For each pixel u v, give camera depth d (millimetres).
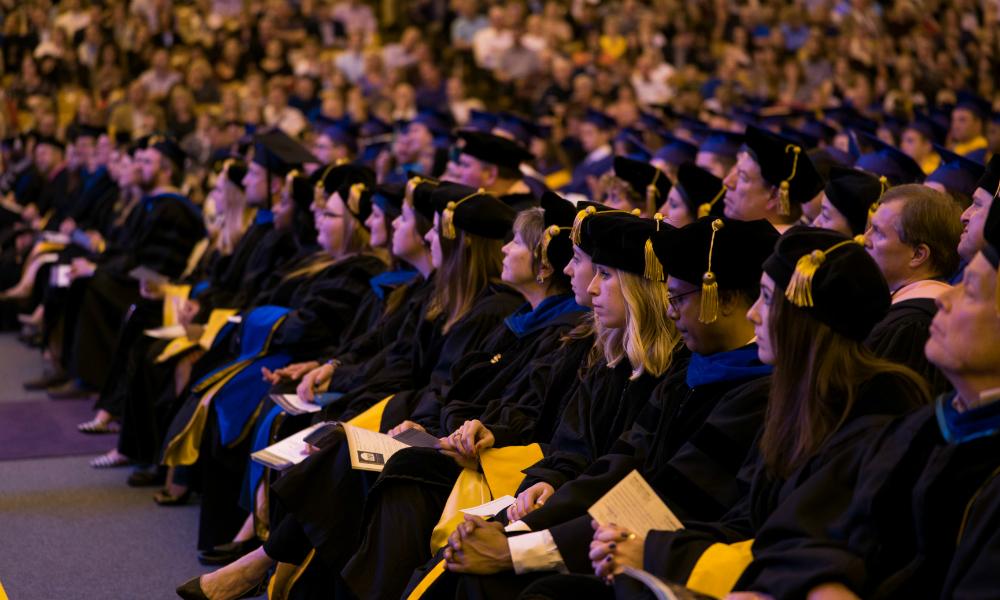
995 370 3598
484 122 13719
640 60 23891
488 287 7137
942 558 3684
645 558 4242
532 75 25172
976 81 26016
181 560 7840
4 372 13703
